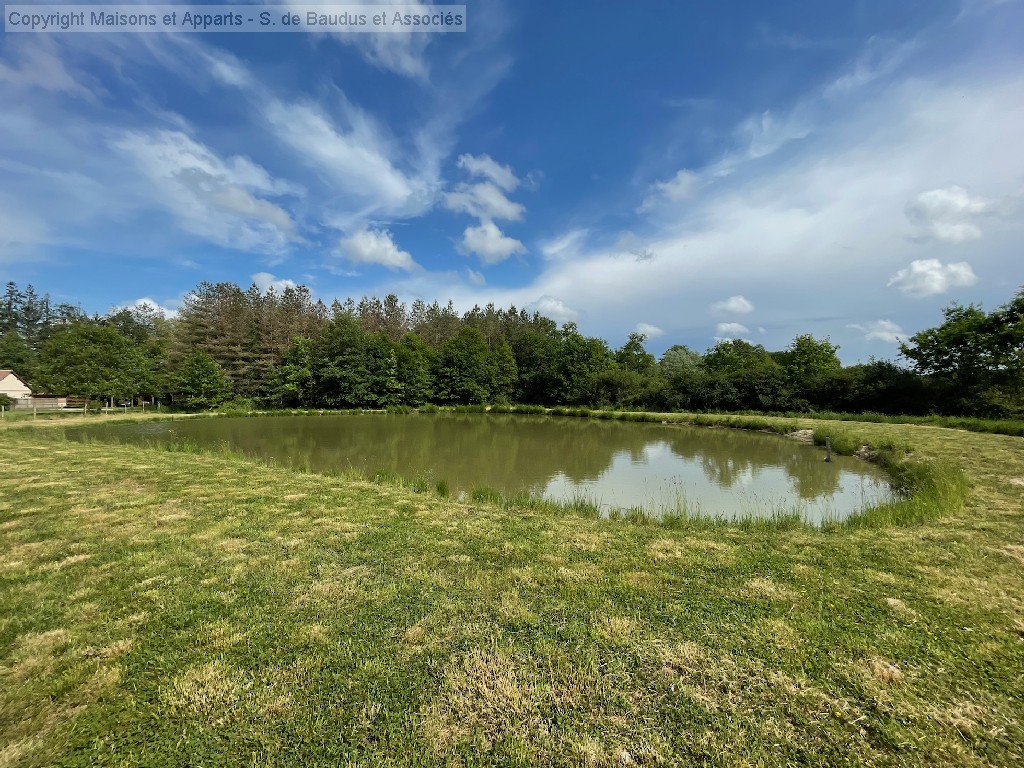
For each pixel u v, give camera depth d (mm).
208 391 40875
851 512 9906
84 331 41594
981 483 10023
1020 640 3693
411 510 7750
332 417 37906
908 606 4266
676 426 31625
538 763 2484
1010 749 2596
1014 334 25922
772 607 4223
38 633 3660
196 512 7191
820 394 35344
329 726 2703
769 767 2467
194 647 3477
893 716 2842
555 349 56031
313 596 4340
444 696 2971
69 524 6480
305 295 62562
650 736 2668
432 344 65000
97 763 2449
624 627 3822
